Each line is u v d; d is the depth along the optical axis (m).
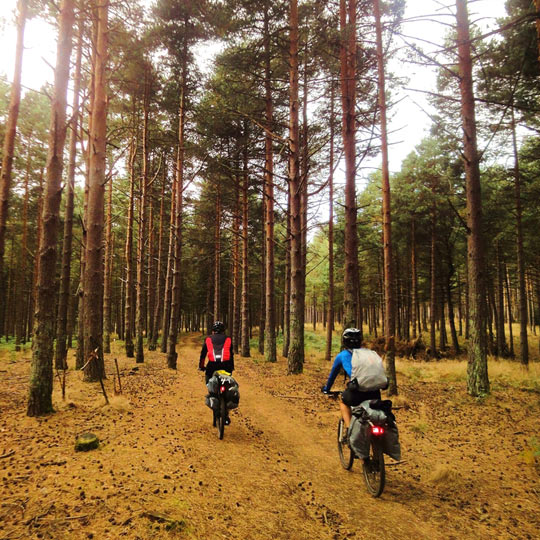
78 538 2.94
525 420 7.65
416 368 16.73
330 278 20.77
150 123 18.61
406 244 27.41
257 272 34.62
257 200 28.25
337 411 8.77
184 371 14.97
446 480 4.85
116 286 38.62
